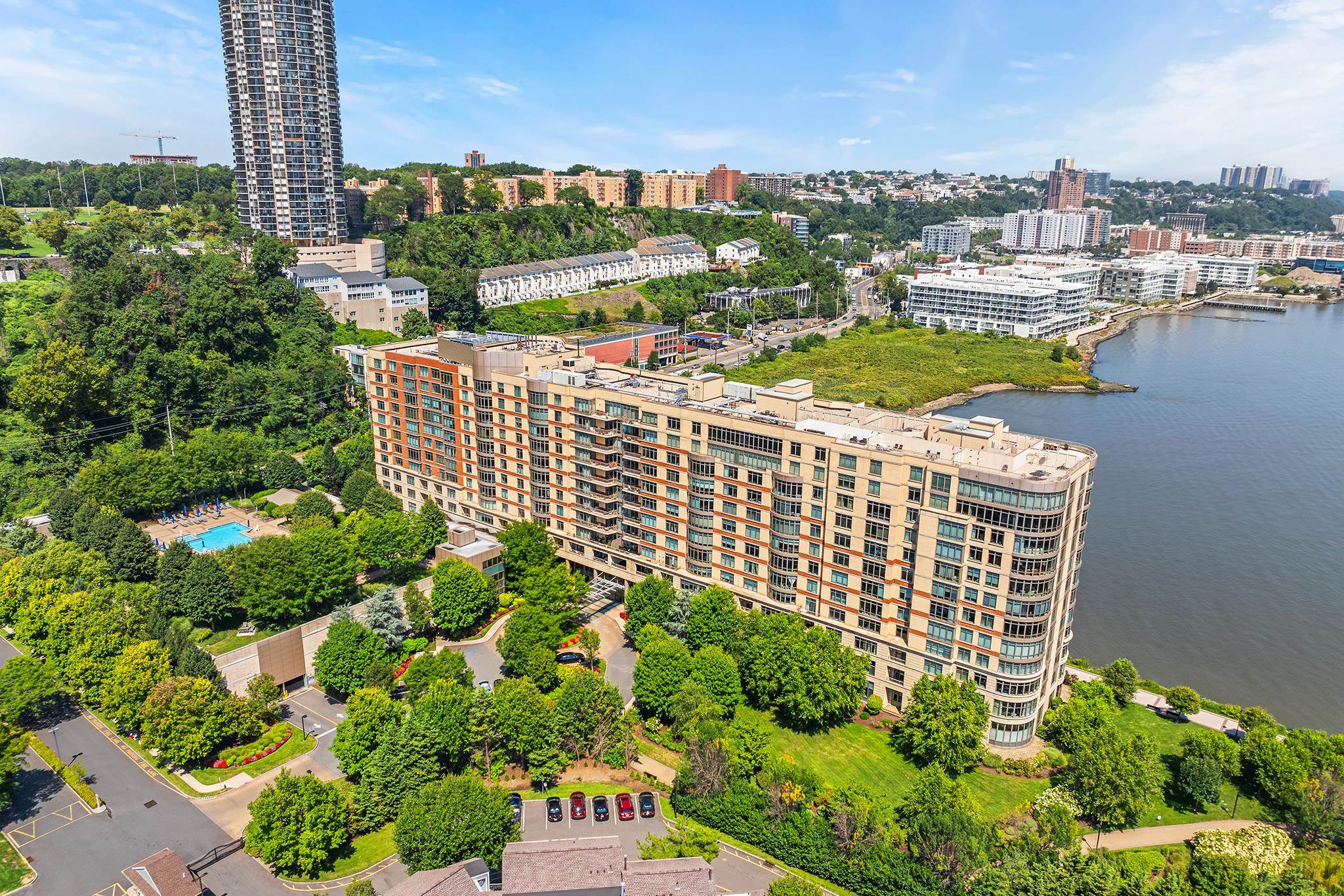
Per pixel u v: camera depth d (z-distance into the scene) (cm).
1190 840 12600
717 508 17425
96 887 11456
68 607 15938
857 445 15188
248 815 12888
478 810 11631
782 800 12319
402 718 13512
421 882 10588
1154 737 15050
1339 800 12425
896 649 15425
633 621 17375
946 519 14188
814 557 16150
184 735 13750
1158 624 19550
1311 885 10850
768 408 17612
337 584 18162
